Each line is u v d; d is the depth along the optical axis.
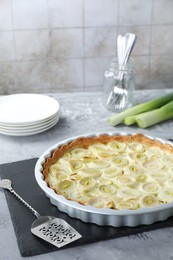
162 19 2.18
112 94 1.56
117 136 1.33
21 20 2.11
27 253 1.02
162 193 1.13
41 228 1.06
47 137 1.43
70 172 1.21
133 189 1.15
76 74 2.25
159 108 1.51
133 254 1.03
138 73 2.28
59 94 1.69
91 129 1.47
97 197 1.12
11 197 1.17
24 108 1.52
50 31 2.14
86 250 1.04
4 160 1.32
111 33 2.18
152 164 1.24
